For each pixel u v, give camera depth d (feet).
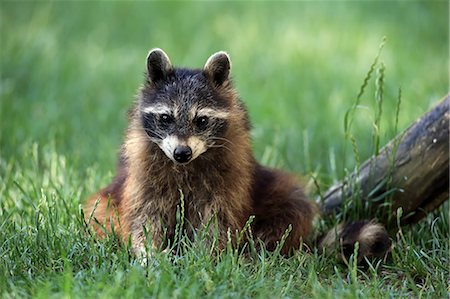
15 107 55.21
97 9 82.33
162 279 27.12
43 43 69.05
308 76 65.62
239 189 32.99
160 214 32.99
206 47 71.67
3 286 27.20
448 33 76.64
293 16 81.56
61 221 34.17
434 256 32.40
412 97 57.11
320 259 33.22
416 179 35.86
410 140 35.91
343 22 79.05
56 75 63.98
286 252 34.32
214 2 85.71
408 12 82.07
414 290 28.99
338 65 67.72
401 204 36.40
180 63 67.92
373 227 34.06
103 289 26.43
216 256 31.50
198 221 32.96
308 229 35.27
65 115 55.83
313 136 51.13
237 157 33.04
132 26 78.59
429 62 68.69
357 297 27.22
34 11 79.77
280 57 69.92
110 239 31.40
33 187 36.73
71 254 30.09
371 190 36.70
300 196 35.60
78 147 47.19
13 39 69.72
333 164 41.29
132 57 69.92
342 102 58.39
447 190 36.11
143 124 32.96
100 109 57.52
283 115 56.70
